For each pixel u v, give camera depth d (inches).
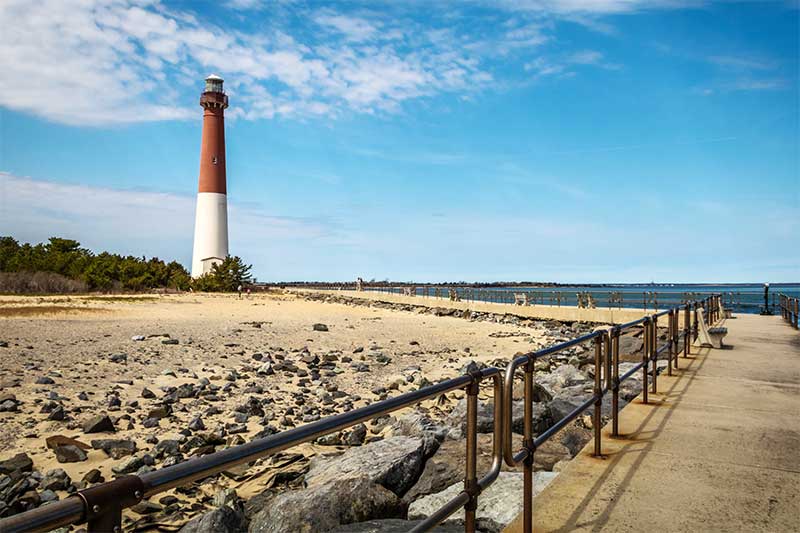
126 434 417.1
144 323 1220.5
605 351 269.6
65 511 61.0
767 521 186.7
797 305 897.5
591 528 180.9
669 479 223.1
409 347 981.8
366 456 299.3
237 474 330.3
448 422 401.4
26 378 592.1
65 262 2608.3
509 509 229.0
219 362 753.6
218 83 2748.5
